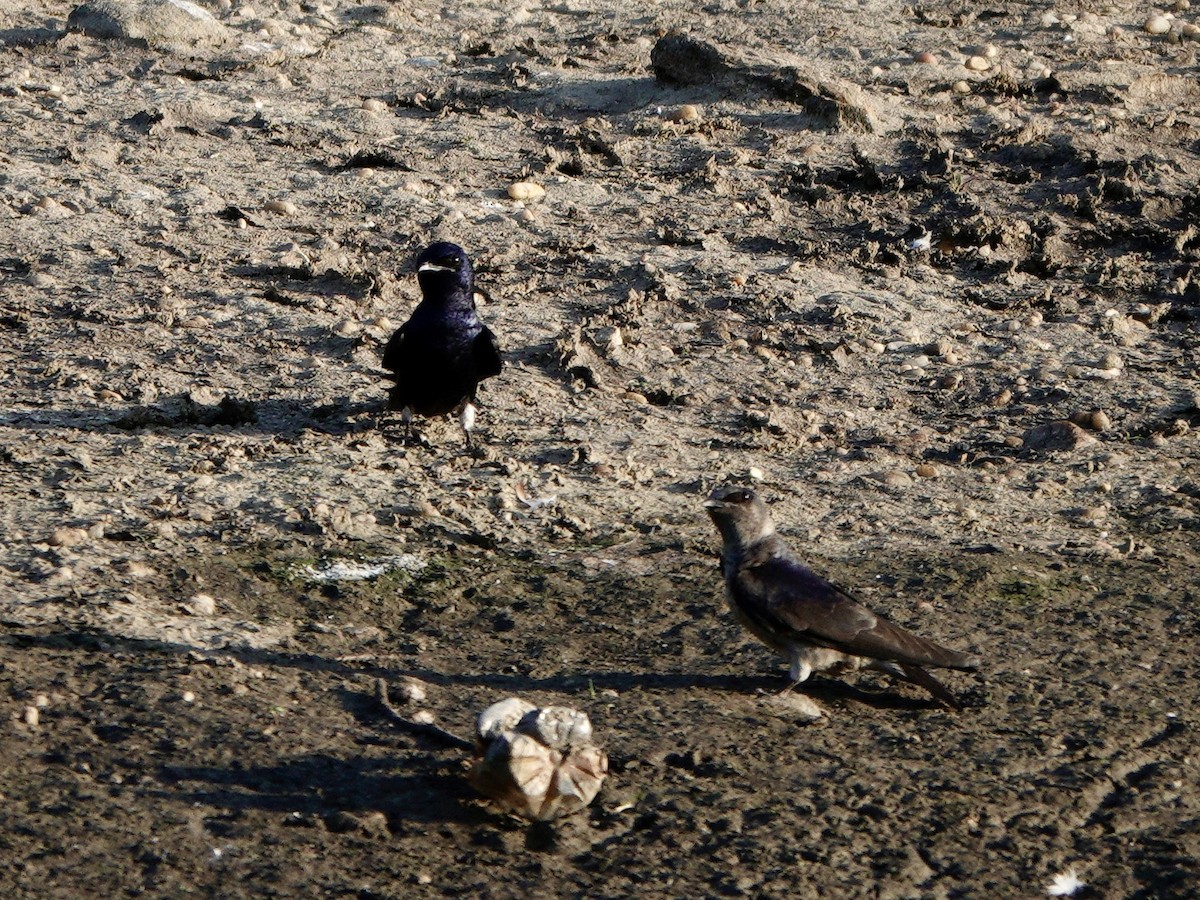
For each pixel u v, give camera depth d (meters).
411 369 13.56
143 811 8.33
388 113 22.38
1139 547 12.18
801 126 21.73
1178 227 19.19
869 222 19.33
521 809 8.34
